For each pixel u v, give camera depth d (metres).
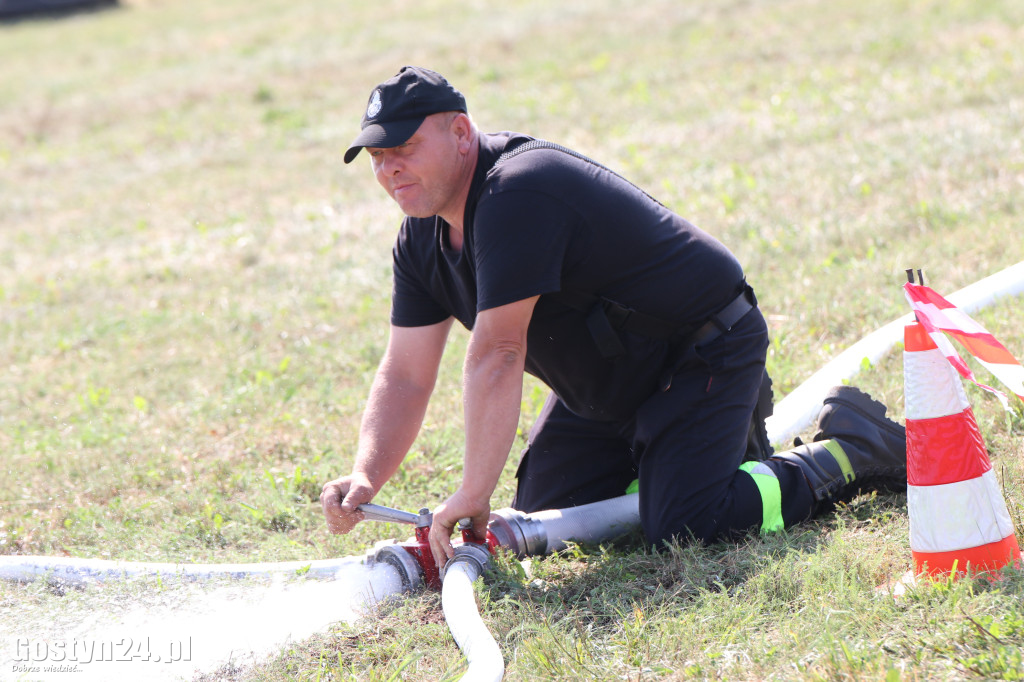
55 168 49.06
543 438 13.18
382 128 10.45
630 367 11.81
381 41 66.25
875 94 36.28
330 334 23.17
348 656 10.40
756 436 12.73
